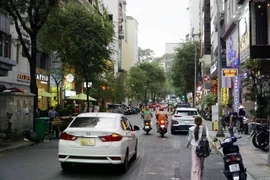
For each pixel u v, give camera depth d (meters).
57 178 10.34
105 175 10.90
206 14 69.75
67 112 31.02
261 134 15.98
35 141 19.31
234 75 23.14
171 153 15.95
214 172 11.68
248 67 20.97
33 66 22.08
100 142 10.78
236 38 35.84
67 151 10.87
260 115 21.75
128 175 10.98
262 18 15.88
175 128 25.25
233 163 8.70
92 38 28.84
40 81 38.16
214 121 27.03
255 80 22.23
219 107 22.83
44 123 20.41
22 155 14.79
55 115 24.20
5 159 13.72
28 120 21.41
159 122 23.89
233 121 25.80
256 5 15.89
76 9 28.64
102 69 33.56
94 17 29.33
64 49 28.66
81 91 51.16
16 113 19.94
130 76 83.25
